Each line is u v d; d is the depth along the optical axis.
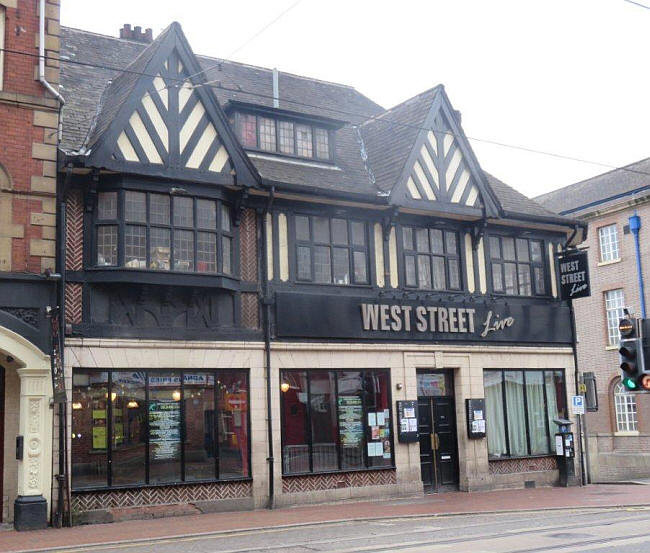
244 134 18.00
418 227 19.14
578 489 19.36
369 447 17.50
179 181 15.53
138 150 15.14
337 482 16.97
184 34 15.96
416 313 18.47
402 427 17.83
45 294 14.23
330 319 17.23
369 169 19.38
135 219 15.16
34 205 14.38
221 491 15.59
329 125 19.03
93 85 17.41
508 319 19.94
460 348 19.08
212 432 15.73
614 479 27.33
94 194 14.91
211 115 16.02
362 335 17.61
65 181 14.63
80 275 14.72
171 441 15.27
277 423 16.36
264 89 21.05
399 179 18.09
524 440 19.97
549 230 21.25
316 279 17.44
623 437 30.89
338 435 17.17
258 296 16.62
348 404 17.41
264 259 16.73
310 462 16.70
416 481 17.94
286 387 16.69
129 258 15.01
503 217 19.80
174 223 15.49
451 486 18.84
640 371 10.60
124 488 14.55
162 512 14.83
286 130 18.53
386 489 17.50
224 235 16.11
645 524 12.17
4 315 13.77
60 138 14.94
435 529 12.23
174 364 15.39
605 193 33.12
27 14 14.79
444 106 19.36
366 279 18.08
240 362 16.14
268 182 16.42
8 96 14.29
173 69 15.85
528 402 20.22
